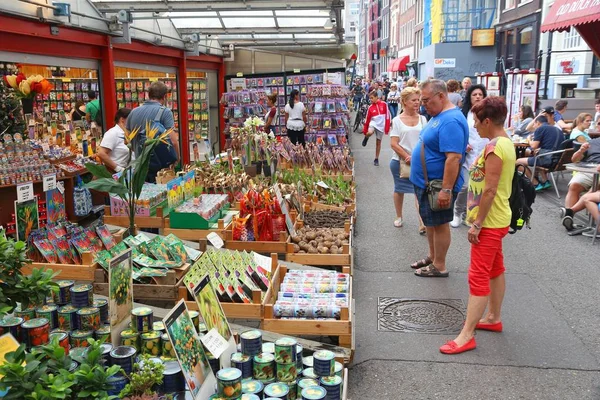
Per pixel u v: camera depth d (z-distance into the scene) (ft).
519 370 13.73
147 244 14.84
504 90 62.08
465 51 106.11
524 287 19.34
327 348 13.21
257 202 18.37
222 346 10.01
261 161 26.73
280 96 53.26
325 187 26.86
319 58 54.80
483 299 14.51
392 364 14.06
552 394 12.67
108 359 9.36
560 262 22.00
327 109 48.01
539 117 39.52
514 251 23.52
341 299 14.32
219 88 54.24
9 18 21.94
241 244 18.01
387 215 29.68
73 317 10.57
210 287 11.03
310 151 31.22
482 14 104.83
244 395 9.23
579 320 16.62
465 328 14.78
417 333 15.80
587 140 34.17
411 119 24.99
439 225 19.51
